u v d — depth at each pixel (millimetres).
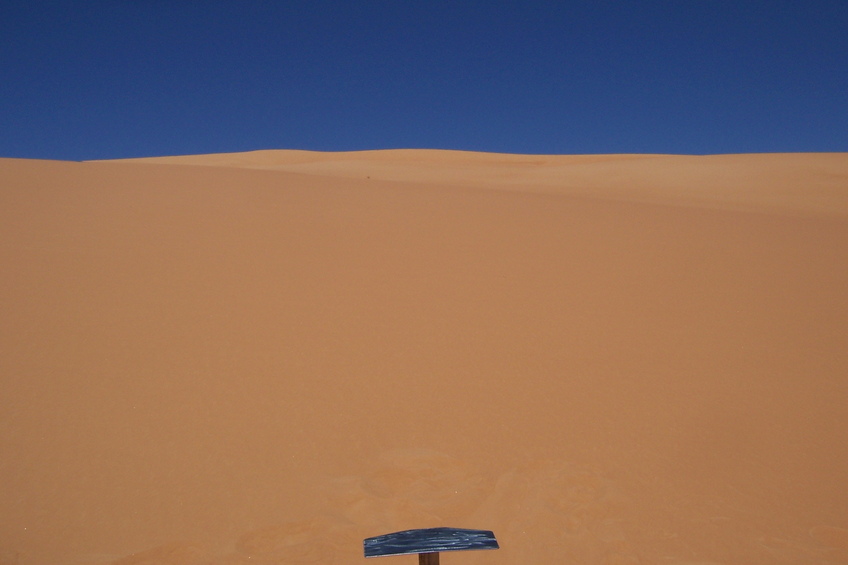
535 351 7316
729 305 9133
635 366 7051
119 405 5699
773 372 7004
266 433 5465
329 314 8023
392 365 6781
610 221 15250
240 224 12352
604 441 5586
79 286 8273
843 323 8531
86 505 4512
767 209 24859
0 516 4352
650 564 4164
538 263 10875
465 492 4875
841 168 37625
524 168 42500
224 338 7117
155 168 21297
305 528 4418
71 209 12609
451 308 8500
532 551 4305
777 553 4277
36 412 5484
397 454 5297
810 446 5598
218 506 4586
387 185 20797
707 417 6035
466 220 14305
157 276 8898
